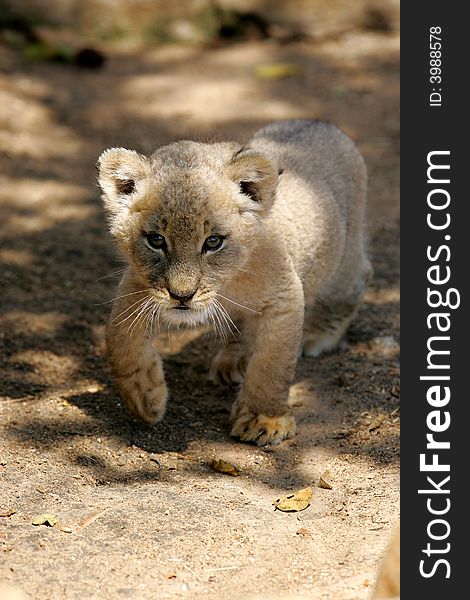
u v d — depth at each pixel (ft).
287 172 26.40
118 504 21.77
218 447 24.86
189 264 22.61
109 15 53.36
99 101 46.91
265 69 50.42
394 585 18.33
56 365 28.40
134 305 24.08
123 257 24.61
